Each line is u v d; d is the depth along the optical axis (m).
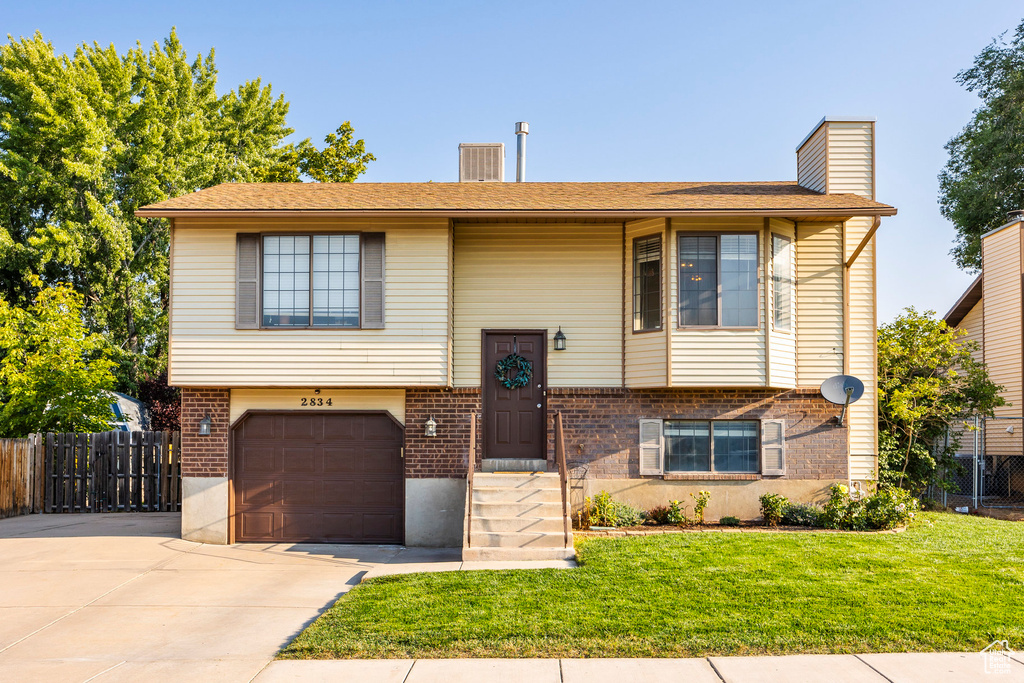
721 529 12.75
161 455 16.91
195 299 13.12
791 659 6.75
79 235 27.67
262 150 38.34
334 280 13.15
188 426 13.58
